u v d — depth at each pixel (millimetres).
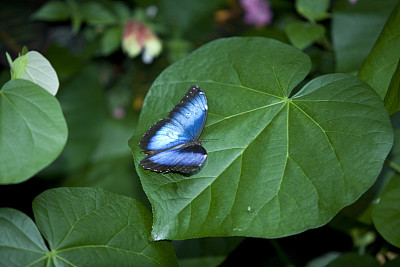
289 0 1648
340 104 1075
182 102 1094
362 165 1041
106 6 1622
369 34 1279
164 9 1737
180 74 1117
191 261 1228
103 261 1046
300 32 1291
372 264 1250
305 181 1046
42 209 1057
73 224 1055
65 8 1587
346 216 1282
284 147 1066
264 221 1033
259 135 1077
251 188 1051
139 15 1604
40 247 1040
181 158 1051
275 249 1388
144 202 1511
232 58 1119
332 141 1058
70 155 1617
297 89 1315
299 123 1075
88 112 1680
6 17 1723
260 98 1094
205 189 1056
